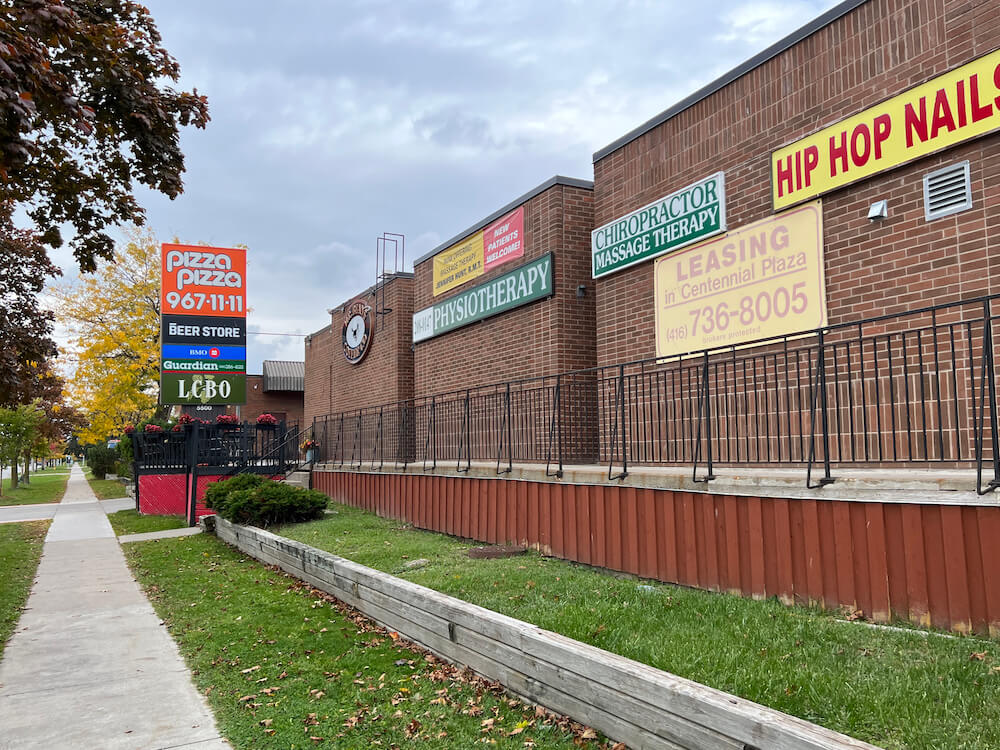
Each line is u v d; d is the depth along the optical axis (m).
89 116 6.43
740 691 3.75
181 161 8.95
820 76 7.51
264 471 17.78
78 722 4.61
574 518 7.82
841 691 3.62
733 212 8.45
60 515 19.53
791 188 7.72
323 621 6.79
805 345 7.47
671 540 6.49
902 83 6.71
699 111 9.02
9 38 5.55
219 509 13.59
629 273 10.11
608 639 4.83
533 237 12.07
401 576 7.42
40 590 9.16
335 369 22.05
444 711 4.45
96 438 33.62
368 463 14.77
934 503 4.49
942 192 6.36
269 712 4.63
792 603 5.38
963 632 4.32
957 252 6.22
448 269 14.83
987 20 6.05
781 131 7.91
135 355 31.20
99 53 7.43
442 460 14.34
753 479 5.70
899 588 4.70
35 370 15.26
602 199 10.67
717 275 8.62
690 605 5.56
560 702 4.17
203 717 4.66
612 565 7.18
